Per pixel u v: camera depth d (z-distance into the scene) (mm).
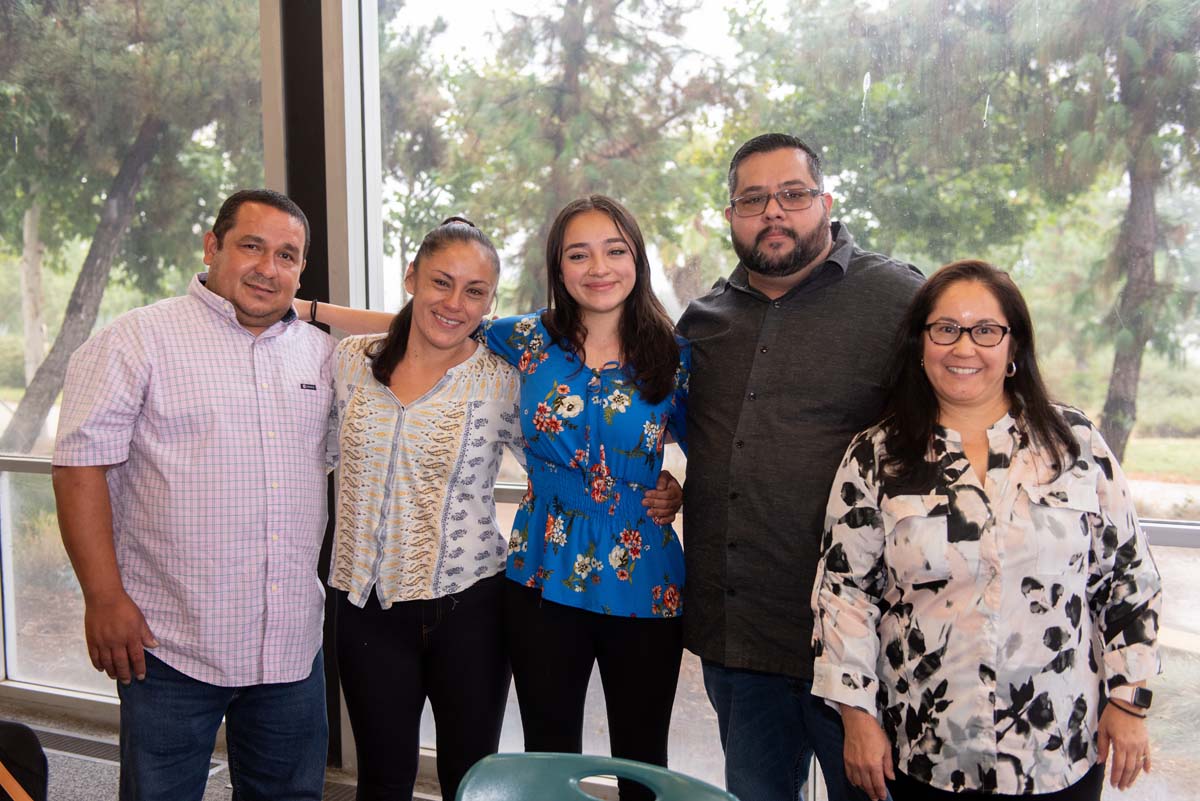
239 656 1771
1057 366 2219
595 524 1786
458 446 1820
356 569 1812
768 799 1828
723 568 1751
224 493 1739
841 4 2275
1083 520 1397
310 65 2609
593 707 2623
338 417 1903
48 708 3256
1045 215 2184
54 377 3096
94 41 2900
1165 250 2100
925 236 2275
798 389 1723
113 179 2941
